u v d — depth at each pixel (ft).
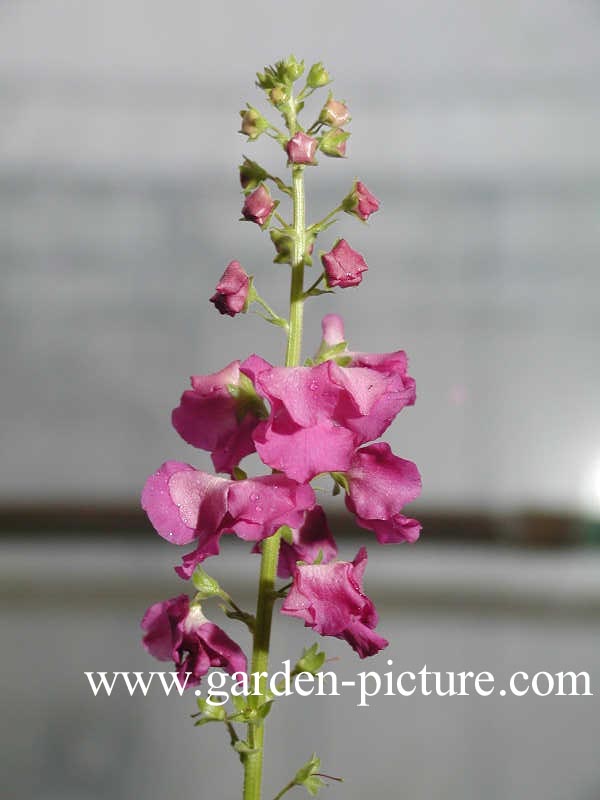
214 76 4.24
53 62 4.23
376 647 1.21
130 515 4.31
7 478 4.35
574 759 3.17
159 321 4.37
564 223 4.30
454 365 4.36
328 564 1.22
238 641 3.50
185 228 4.33
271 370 1.18
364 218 1.30
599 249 4.29
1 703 3.37
